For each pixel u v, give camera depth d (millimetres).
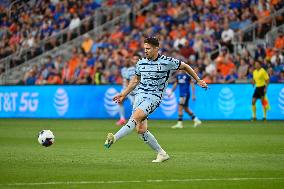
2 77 110438
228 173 33938
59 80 102875
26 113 96000
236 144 51219
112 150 46625
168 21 106062
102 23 113812
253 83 83875
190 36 100500
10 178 32125
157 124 78500
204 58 96000
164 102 89562
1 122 84250
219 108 87250
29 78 103625
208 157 41750
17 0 120062
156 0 111375
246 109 86562
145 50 37844
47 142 40188
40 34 114938
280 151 45531
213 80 92375
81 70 101938
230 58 93500
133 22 110062
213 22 100750
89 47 106750
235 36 98688
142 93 38156
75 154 43688
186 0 107438
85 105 93062
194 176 32812
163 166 36938
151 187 29312
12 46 115438
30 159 40594
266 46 96000
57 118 93562
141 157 41844
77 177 32438
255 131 65500
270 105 86125
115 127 73312
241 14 101125
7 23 119625
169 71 38281
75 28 113188
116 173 33906
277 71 89938
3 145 50875
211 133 63344
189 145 50625
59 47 112312
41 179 31812
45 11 117375
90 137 58938
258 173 33938
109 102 91812
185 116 89062
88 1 115750
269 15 99688
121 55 99750
